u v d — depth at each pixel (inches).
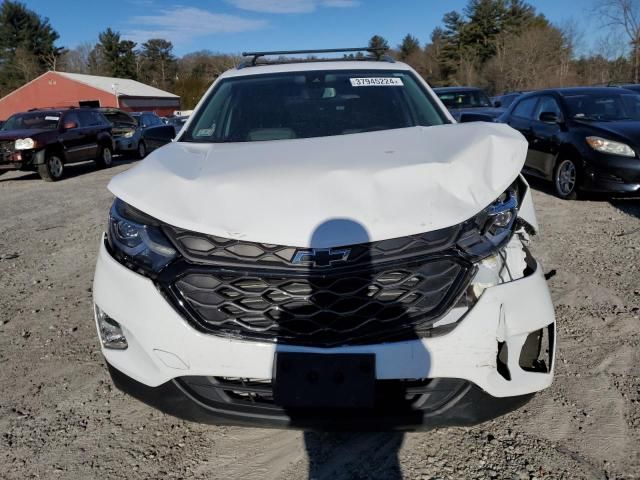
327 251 79.3
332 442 99.7
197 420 86.0
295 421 81.4
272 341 79.8
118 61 3117.6
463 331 80.1
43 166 502.0
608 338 135.9
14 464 96.3
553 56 2117.4
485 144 96.4
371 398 78.4
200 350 81.1
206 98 139.9
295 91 138.0
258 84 141.6
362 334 79.3
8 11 2856.8
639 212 267.0
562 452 94.4
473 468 91.4
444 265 81.0
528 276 88.0
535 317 85.2
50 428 106.7
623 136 273.9
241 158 100.3
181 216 83.9
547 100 331.9
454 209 83.0
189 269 81.6
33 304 175.5
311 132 125.6
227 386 83.1
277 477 91.4
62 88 2004.2
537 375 87.1
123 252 88.1
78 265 219.9
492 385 82.4
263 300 80.4
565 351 130.3
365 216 81.1
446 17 2711.6
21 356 137.8
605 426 101.0
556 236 229.5
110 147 634.2
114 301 87.3
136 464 95.6
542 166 321.1
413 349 79.0
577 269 187.3
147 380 85.6
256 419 82.7
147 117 797.9
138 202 88.0
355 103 133.6
